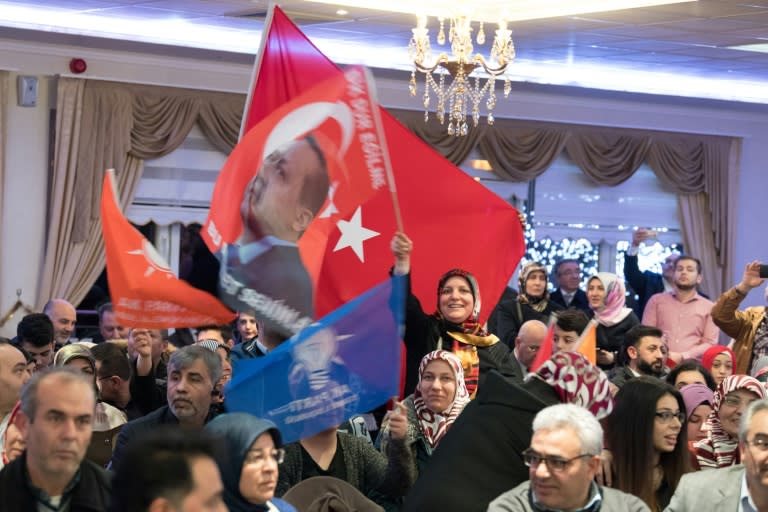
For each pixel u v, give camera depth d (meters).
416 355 6.20
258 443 3.61
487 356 6.26
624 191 14.93
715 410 5.23
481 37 10.00
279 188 4.60
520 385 4.19
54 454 3.25
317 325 4.20
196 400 4.75
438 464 4.06
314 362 4.17
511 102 14.05
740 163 15.39
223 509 2.49
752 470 3.98
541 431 3.65
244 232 4.57
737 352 8.40
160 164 12.34
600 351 7.71
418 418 5.22
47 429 3.25
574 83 13.75
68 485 3.36
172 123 12.23
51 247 11.68
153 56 12.09
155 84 12.15
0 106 11.52
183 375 4.76
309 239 4.61
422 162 6.86
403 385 6.18
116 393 6.28
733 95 14.66
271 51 5.94
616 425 4.64
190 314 4.53
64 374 3.30
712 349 7.66
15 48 11.52
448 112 13.70
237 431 3.61
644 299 12.12
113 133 11.91
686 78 14.17
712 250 15.27
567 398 4.14
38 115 11.72
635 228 14.98
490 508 3.71
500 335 9.18
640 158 14.77
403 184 6.86
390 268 6.17
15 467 3.34
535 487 3.64
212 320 4.56
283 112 4.61
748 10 9.68
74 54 11.75
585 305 11.97
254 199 4.58
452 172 6.90
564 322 6.68
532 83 13.55
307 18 10.94
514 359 6.42
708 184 15.17
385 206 6.27
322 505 4.19
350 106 4.62
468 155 13.87
